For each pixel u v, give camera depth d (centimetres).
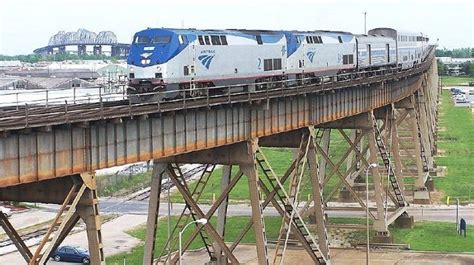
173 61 6322
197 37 6562
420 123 13425
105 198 13200
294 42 8062
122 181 14475
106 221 11269
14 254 9188
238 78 7075
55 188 4300
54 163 4088
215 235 5831
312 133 7094
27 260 4078
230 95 5644
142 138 4812
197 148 5419
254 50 7262
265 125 6259
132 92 6450
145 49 6378
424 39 16025
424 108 13600
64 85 10775
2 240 9931
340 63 9181
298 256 8556
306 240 7031
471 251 8975
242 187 13912
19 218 11569
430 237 9662
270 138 7225
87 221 4197
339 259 8525
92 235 4184
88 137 4309
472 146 18538
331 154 16575
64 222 3981
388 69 10512
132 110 4603
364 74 9669
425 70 13400
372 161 8912
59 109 4528
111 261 8794
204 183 6669
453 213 11275
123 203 12756
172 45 6331
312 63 8456
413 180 13188
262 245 5897
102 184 13850
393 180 10075
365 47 10038
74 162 4219
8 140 3825
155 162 5834
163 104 4988
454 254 8812
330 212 10425
